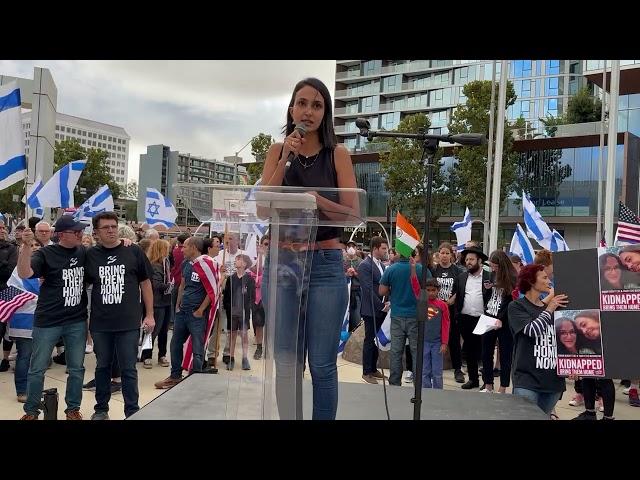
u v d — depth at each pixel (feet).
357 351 25.76
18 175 18.62
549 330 13.24
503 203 109.70
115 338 14.84
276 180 6.89
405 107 233.96
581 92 133.59
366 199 6.66
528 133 123.13
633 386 21.39
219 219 6.85
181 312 19.34
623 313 12.57
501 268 19.66
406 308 19.35
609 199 35.19
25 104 60.90
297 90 7.27
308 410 8.64
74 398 14.58
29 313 16.76
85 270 14.75
